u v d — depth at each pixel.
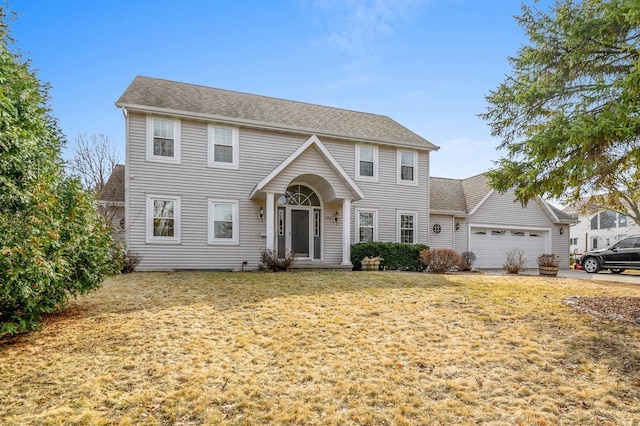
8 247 4.64
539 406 3.46
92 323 5.87
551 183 7.20
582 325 5.78
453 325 5.88
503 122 9.62
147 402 3.52
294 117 15.58
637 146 6.73
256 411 3.37
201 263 13.14
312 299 7.57
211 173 13.45
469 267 15.04
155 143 12.78
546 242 20.22
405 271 14.04
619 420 3.22
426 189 16.94
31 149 5.75
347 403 3.51
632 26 6.71
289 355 4.68
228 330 5.61
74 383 3.89
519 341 5.12
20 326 5.36
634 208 15.39
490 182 8.77
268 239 12.55
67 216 6.15
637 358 4.52
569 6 7.67
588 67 7.94
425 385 3.87
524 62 8.62
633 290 9.59
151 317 6.20
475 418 3.24
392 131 17.28
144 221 12.50
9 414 3.29
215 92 15.73
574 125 6.43
